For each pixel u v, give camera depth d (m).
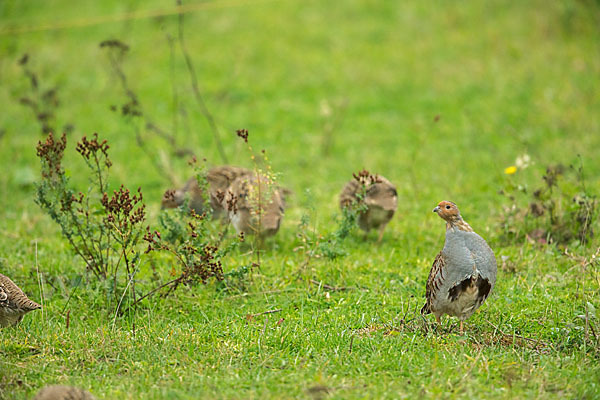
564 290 13.09
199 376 9.88
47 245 15.78
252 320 12.30
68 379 9.87
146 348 10.73
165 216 13.30
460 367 9.94
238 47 30.62
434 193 19.00
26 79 26.86
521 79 26.83
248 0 35.03
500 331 11.55
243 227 15.52
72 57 29.42
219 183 17.17
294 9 34.41
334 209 18.05
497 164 20.70
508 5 33.38
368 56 29.81
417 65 28.73
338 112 25.38
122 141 23.09
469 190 18.95
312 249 14.76
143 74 28.30
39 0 35.19
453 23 32.25
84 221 12.98
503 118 24.03
